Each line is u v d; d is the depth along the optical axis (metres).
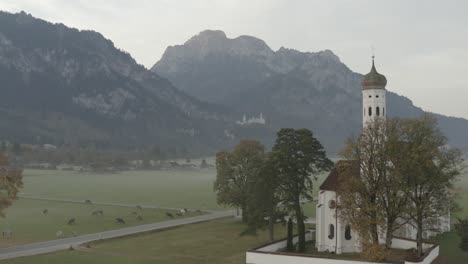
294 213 95.69
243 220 110.56
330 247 78.94
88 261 71.50
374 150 69.31
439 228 89.56
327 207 79.56
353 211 67.94
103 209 135.50
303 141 80.69
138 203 150.12
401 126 69.31
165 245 85.88
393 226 72.44
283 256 69.69
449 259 71.00
